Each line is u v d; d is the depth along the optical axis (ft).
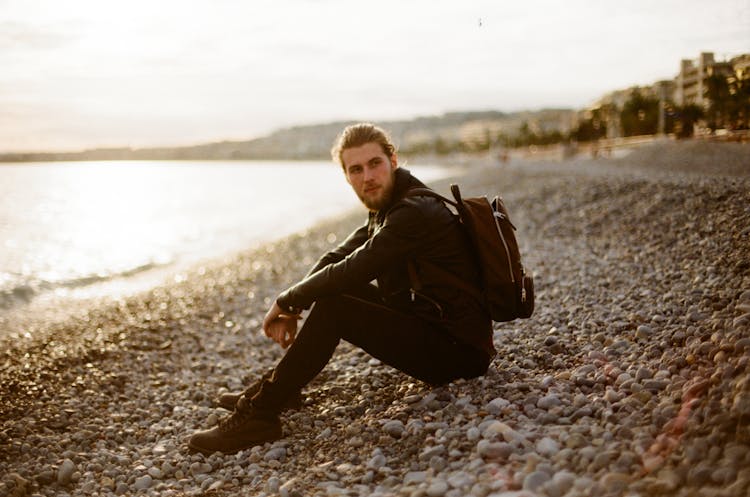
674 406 8.71
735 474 6.59
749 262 15.83
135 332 25.04
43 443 12.76
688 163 66.85
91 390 16.79
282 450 10.75
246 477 10.16
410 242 9.77
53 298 40.91
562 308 17.13
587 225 33.19
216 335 23.84
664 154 85.10
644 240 25.64
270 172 606.14
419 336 10.28
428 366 10.65
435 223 9.87
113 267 56.44
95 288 44.86
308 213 117.80
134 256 64.85
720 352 9.95
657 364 10.89
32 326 30.35
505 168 150.92
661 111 119.85
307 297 10.18
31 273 52.75
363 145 10.21
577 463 7.86
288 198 178.60
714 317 12.28
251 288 35.96
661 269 19.33
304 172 586.86
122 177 480.64
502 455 8.47
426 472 8.61
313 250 54.03
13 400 16.21
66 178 460.14
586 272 21.93
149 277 49.14
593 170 81.05
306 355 10.48
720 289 14.51
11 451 12.42
